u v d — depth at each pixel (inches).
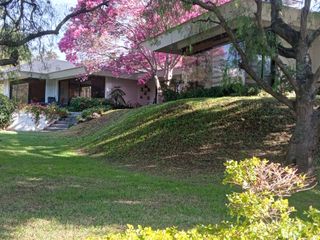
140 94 1130.0
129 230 121.0
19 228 199.8
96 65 883.4
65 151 524.7
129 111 757.9
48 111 922.1
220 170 372.8
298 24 423.5
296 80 340.5
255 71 345.7
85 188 297.6
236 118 480.1
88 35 802.2
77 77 1080.8
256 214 121.0
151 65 821.2
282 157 387.9
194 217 225.1
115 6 692.7
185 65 743.7
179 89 768.3
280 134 440.5
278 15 351.3
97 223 210.1
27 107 901.8
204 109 514.9
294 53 345.1
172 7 358.6
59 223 209.0
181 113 520.7
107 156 473.7
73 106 1043.3
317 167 365.1
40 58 463.8
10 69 590.2
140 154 454.0
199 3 341.4
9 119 871.7
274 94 348.2
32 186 301.0
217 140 446.6
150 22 466.9
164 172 377.4
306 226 111.2
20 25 421.7
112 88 1094.4
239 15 346.3
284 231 106.6
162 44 578.9
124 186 307.0
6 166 390.9
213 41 576.1
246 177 136.2
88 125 771.4
